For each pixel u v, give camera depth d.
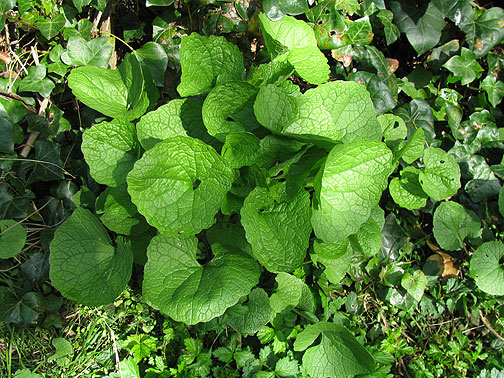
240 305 0.31
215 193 0.28
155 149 0.26
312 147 0.30
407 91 0.43
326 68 0.34
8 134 0.33
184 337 0.33
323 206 0.28
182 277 0.28
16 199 0.34
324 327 0.32
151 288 0.27
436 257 0.41
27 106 0.36
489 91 0.43
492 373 0.37
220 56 0.32
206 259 0.35
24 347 0.33
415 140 0.33
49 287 0.34
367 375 0.33
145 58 0.37
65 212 0.36
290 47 0.35
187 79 0.32
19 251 0.32
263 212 0.30
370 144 0.27
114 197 0.31
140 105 0.31
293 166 0.30
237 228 0.33
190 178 0.28
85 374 0.32
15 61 0.37
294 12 0.35
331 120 0.30
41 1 0.34
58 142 0.37
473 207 0.42
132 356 0.33
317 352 0.32
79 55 0.36
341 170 0.28
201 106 0.32
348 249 0.35
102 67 0.36
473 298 0.40
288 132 0.29
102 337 0.34
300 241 0.28
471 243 0.41
